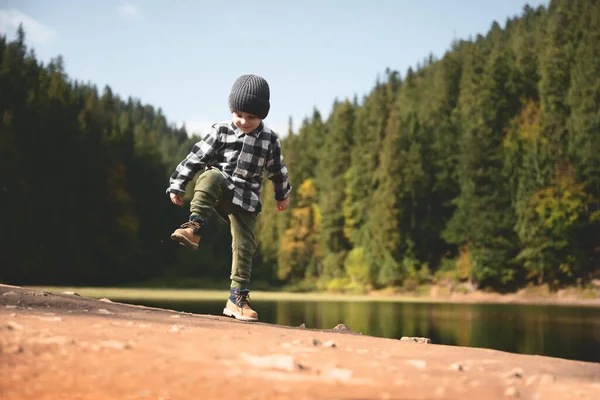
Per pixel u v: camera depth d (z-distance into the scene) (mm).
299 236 62406
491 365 1996
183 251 73375
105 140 61469
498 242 50188
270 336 2375
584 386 1691
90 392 1448
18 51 63031
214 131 3764
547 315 26953
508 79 64875
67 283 52656
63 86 62719
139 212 65938
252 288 61000
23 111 52250
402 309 29641
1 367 1612
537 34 85562
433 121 70812
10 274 46906
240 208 3740
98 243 55938
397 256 53594
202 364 1732
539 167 50312
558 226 48438
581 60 57844
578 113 54000
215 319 3180
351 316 22422
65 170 53156
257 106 3660
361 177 59125
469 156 52594
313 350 2064
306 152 73312
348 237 59438
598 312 29766
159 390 1471
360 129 63688
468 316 25328
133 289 51656
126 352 1835
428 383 1633
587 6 69375
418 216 55375
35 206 49219
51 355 1750
